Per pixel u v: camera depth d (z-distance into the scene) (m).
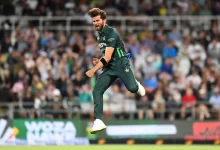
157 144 64.75
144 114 68.75
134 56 78.44
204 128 65.75
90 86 70.75
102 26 36.28
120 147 57.16
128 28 84.50
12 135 65.12
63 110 67.62
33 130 65.38
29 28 83.31
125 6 88.88
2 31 83.06
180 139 65.56
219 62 79.06
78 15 87.75
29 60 76.00
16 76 74.31
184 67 76.69
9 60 76.50
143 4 89.06
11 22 85.69
